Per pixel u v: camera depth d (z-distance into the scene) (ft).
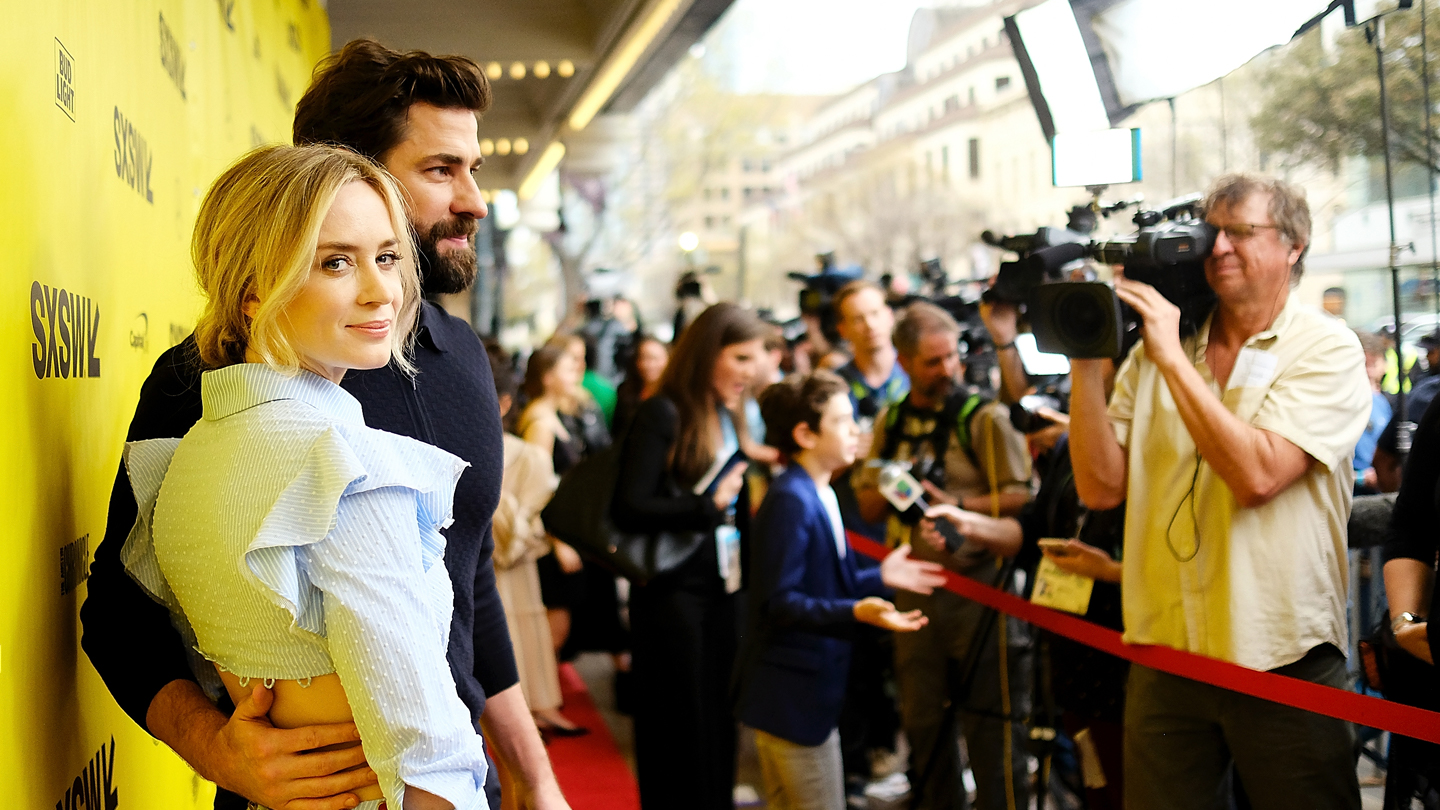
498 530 15.19
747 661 9.73
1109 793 8.40
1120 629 7.93
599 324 34.01
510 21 26.32
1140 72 7.86
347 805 3.67
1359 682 6.09
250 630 3.59
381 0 26.25
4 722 3.97
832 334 17.80
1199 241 6.70
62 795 4.65
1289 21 6.63
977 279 13.12
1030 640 9.55
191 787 7.50
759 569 9.59
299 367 3.84
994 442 9.77
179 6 8.03
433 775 3.47
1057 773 9.93
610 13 23.77
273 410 3.71
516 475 15.39
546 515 10.87
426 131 5.46
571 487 10.82
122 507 4.31
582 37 26.66
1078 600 8.32
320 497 3.50
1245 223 6.61
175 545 3.75
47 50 4.62
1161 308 6.86
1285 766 6.49
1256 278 6.61
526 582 15.99
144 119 6.63
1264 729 6.58
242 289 3.84
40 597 4.42
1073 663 8.62
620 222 79.10
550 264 99.81
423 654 3.53
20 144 4.26
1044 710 9.32
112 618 4.29
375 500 3.60
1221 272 6.76
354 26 26.16
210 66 9.40
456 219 5.63
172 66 7.68
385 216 3.95
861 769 13.11
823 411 9.77
